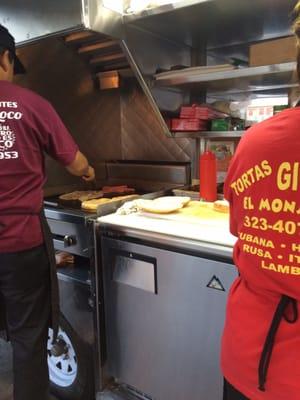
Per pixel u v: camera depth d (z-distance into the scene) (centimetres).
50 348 183
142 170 236
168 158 233
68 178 229
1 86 129
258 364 80
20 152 129
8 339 159
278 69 150
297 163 70
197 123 189
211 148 213
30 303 144
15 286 139
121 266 153
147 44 184
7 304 145
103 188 221
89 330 169
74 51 223
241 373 85
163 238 138
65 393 181
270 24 174
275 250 74
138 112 241
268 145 74
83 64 231
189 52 215
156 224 147
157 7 158
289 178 71
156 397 155
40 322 148
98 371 170
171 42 199
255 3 146
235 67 164
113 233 155
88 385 172
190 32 186
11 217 131
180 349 141
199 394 140
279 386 77
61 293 177
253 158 77
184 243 133
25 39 174
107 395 173
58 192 223
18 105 128
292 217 71
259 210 76
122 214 165
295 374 75
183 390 145
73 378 177
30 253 138
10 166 128
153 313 147
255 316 81
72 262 188
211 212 162
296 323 75
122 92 246
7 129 126
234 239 126
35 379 148
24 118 128
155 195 201
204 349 134
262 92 201
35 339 146
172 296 139
